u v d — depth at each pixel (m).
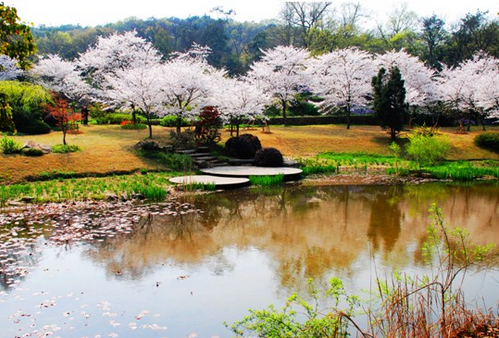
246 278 6.96
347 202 13.27
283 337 4.41
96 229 9.70
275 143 23.80
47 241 8.75
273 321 4.57
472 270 7.30
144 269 7.31
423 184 16.72
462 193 14.88
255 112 22.41
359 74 28.00
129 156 17.70
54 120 23.61
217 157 19.67
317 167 18.88
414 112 31.69
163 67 21.84
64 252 8.12
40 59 28.09
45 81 27.19
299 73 29.52
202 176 16.70
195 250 8.38
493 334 4.84
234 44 70.31
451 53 42.09
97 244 8.64
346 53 29.03
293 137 25.06
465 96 28.20
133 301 6.08
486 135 23.73
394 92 24.59
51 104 22.56
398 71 24.61
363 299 6.09
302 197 14.05
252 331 5.22
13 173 14.52
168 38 55.72
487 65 33.31
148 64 26.88
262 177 16.02
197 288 6.55
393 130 25.03
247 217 11.23
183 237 9.27
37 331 5.21
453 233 6.45
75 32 62.28
